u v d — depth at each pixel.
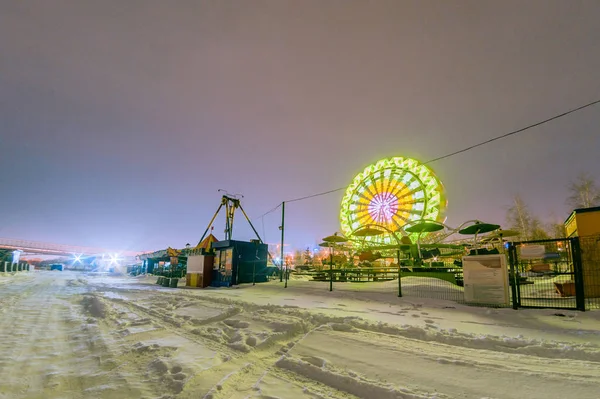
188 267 24.28
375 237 34.34
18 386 4.70
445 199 32.22
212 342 6.82
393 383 4.47
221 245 22.97
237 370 5.14
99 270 87.06
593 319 7.78
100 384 4.76
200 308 10.96
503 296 9.88
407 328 6.70
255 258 23.42
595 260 11.01
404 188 35.22
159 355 5.89
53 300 15.12
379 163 37.78
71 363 5.74
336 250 30.47
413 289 13.64
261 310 9.71
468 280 10.61
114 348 6.47
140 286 23.16
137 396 4.33
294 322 7.64
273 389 4.43
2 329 8.46
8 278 35.84
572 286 11.16
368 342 6.05
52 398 4.33
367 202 37.88
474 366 4.78
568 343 5.74
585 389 3.99
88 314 10.98
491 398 3.94
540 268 15.05
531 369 4.62
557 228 42.19
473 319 8.18
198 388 4.44
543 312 8.69
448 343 5.98
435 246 23.28
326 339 6.36
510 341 5.72
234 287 20.45
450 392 4.15
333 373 4.77
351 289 15.52
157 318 9.62
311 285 18.20
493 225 16.19
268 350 6.22
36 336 7.72
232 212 36.16
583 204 38.66
